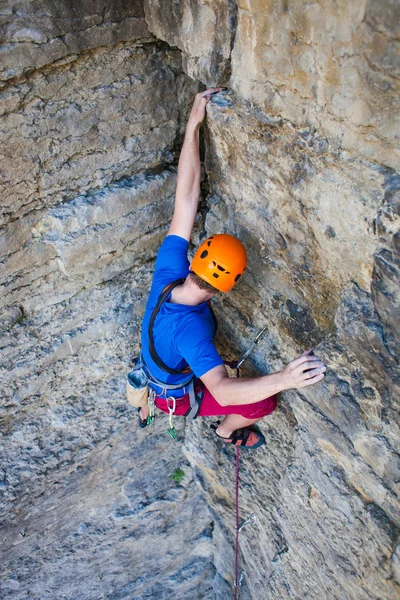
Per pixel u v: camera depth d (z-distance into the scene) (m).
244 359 4.43
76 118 3.79
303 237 3.64
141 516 6.47
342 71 2.79
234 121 3.61
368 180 2.97
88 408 5.36
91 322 4.88
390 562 3.66
